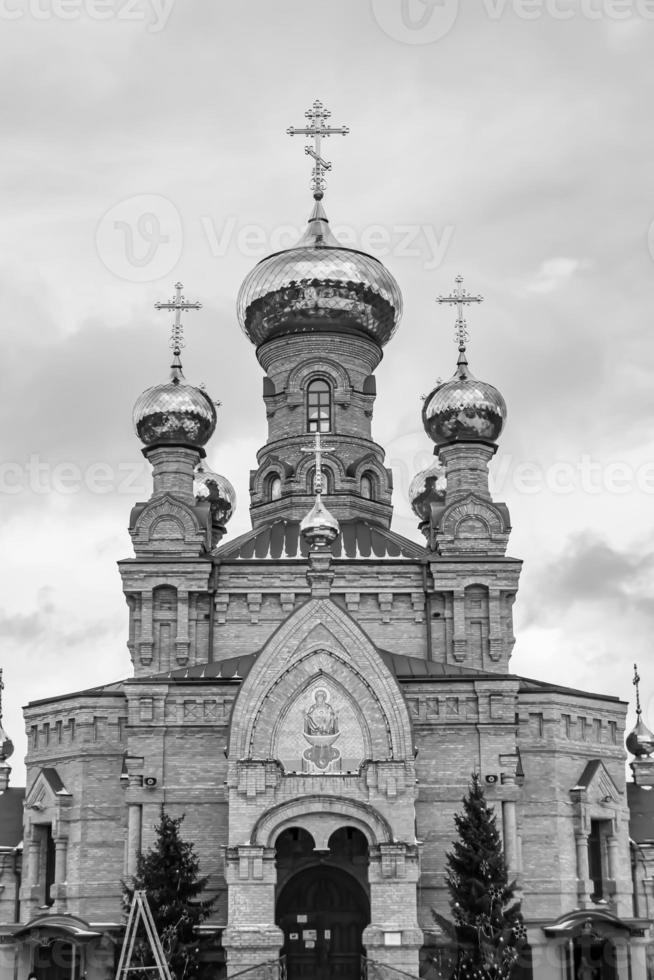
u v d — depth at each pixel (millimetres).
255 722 55281
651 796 71188
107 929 59406
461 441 69375
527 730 63500
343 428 73500
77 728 63781
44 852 64438
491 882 53469
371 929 53406
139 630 65812
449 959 53938
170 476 68812
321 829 54406
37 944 61094
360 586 66562
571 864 62375
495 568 66500
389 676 55688
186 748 60156
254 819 54281
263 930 53281
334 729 55406
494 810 59406
